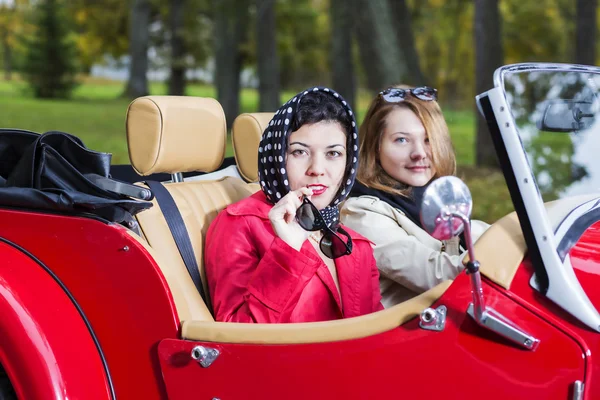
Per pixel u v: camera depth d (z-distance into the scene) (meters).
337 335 1.71
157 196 2.27
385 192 2.52
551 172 1.87
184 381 1.87
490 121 1.64
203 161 2.44
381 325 1.68
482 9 12.80
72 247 2.00
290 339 1.76
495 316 1.57
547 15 30.84
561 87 1.87
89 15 34.38
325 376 1.73
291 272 1.93
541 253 1.58
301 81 40.97
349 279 2.23
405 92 2.52
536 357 1.56
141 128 2.26
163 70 29.47
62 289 2.01
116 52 36.44
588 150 1.93
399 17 12.78
